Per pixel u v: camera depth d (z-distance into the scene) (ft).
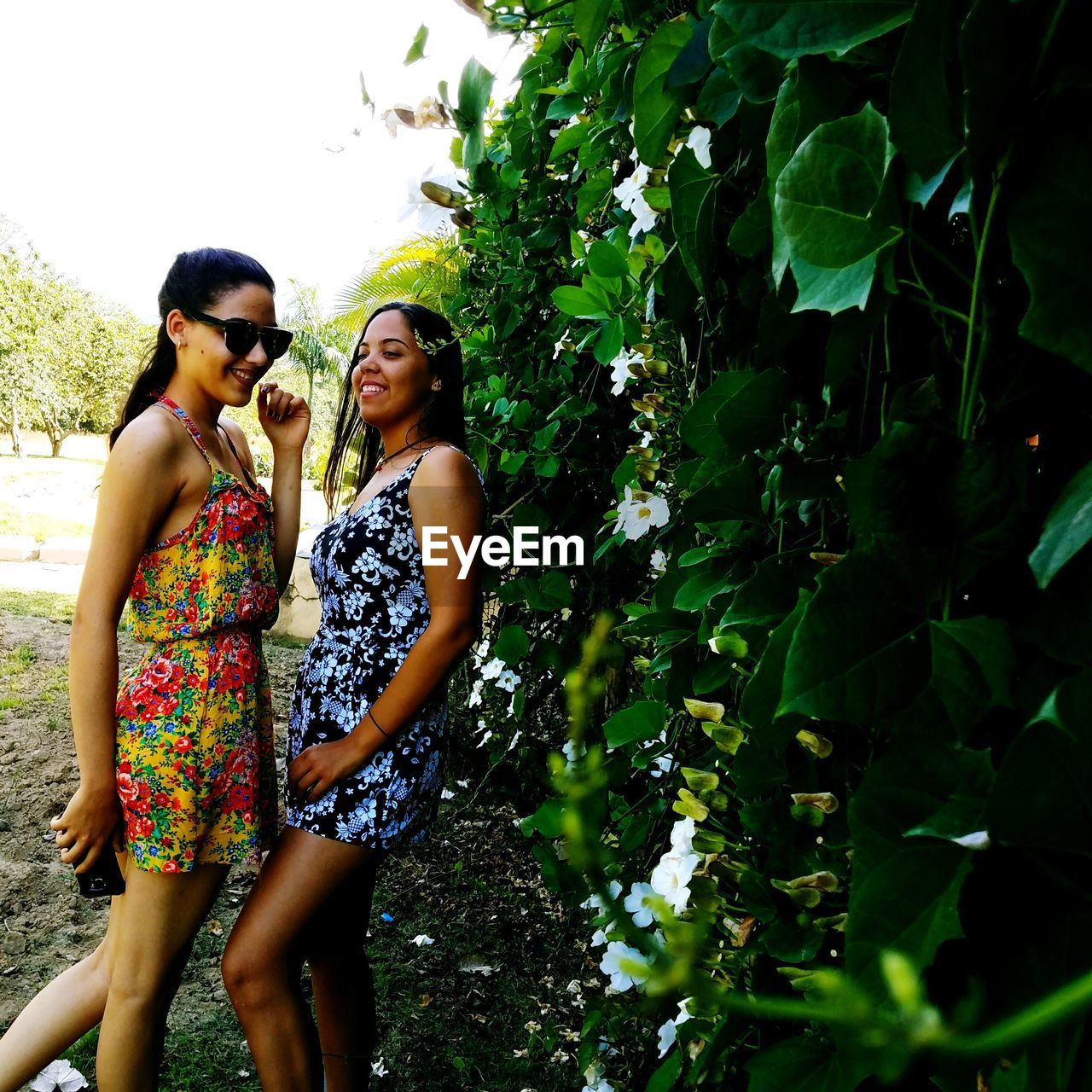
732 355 3.23
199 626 4.82
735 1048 2.92
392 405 5.71
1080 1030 1.29
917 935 1.43
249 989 4.80
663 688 4.13
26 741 11.64
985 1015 1.40
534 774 7.81
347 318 16.56
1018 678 1.62
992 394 1.77
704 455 3.05
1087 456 1.73
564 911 8.79
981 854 1.47
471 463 5.36
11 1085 4.93
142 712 4.71
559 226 6.24
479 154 3.46
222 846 4.91
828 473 2.51
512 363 7.47
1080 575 1.59
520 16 3.17
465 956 8.14
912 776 1.57
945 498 1.70
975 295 1.64
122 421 5.30
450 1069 6.66
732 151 2.74
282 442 6.15
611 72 3.67
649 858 4.34
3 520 32.81
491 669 7.61
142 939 4.75
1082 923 1.36
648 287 4.19
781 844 2.66
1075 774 1.29
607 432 6.95
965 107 1.47
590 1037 4.47
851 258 1.77
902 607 1.68
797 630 1.66
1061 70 1.42
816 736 2.54
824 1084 1.98
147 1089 4.90
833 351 1.97
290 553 6.03
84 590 4.58
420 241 14.96
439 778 5.49
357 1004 5.70
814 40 1.69
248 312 5.00
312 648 5.46
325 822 4.96
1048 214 1.42
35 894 8.68
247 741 5.02
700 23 2.59
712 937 2.88
